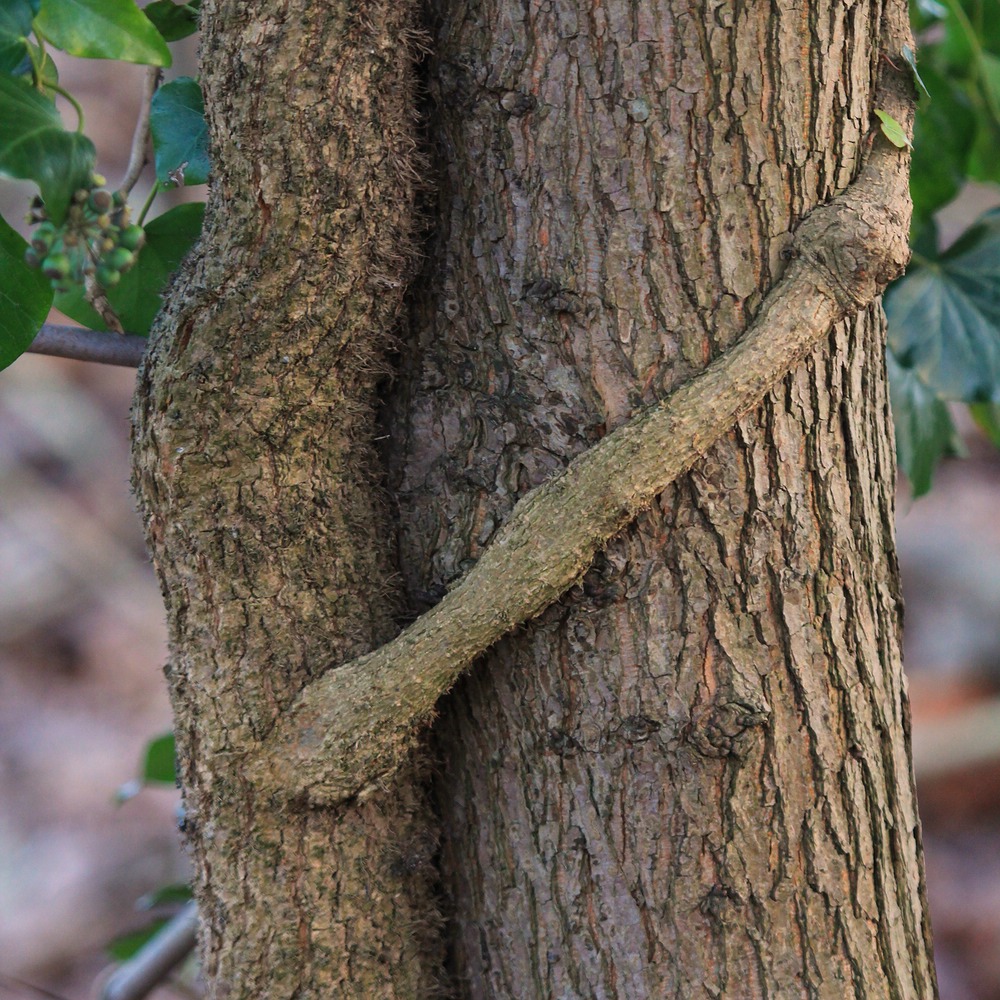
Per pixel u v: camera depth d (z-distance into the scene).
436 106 2.04
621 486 2.02
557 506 2.02
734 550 2.03
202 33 2.02
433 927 2.06
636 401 2.02
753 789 2.03
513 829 2.05
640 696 2.03
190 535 2.03
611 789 2.03
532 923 2.04
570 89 2.02
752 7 2.01
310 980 2.03
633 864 2.03
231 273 2.02
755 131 2.02
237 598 2.03
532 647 2.04
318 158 2.01
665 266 2.02
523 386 2.03
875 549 2.05
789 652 2.03
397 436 2.05
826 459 2.04
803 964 2.03
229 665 2.03
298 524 2.03
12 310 2.02
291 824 2.03
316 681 2.03
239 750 2.03
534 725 2.04
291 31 2.00
